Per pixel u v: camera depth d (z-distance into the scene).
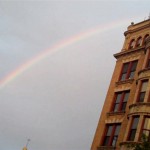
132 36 38.72
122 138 29.89
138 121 28.05
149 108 27.80
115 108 33.97
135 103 29.17
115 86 35.62
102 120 34.06
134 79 33.53
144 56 34.28
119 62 37.72
